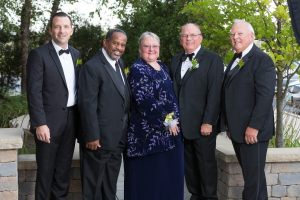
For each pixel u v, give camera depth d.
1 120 7.73
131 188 4.45
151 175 4.41
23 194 4.71
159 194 4.42
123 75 4.40
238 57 4.28
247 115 4.16
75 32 12.43
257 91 4.07
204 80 4.46
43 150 4.12
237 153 4.32
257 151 4.16
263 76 4.06
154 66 4.44
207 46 5.74
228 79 4.28
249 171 4.19
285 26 5.28
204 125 4.42
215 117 4.43
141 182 4.43
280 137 5.66
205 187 4.57
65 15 4.14
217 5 5.54
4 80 11.64
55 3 11.20
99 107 4.22
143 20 11.87
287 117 7.23
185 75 4.51
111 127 4.23
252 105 4.15
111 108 4.23
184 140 4.66
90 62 4.20
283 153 4.68
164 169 4.41
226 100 4.26
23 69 10.88
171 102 4.35
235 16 5.45
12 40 11.41
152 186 4.42
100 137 4.22
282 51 5.23
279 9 5.11
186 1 11.34
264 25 5.30
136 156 4.38
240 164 4.32
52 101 4.10
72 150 4.34
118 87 4.25
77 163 4.84
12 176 4.19
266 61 4.10
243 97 4.17
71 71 4.22
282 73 5.52
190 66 4.50
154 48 4.39
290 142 6.39
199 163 4.55
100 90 4.21
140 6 10.38
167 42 11.68
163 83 4.34
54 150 4.16
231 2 5.49
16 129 4.68
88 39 12.48
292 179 4.74
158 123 4.32
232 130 4.21
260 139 4.13
